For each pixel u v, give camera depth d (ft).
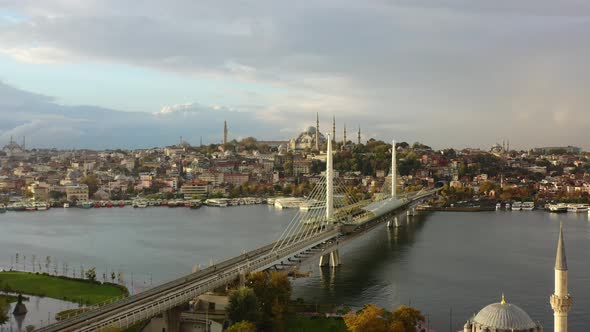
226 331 484.33
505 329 399.03
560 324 407.03
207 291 564.71
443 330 594.65
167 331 536.01
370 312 508.94
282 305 581.94
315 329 561.84
